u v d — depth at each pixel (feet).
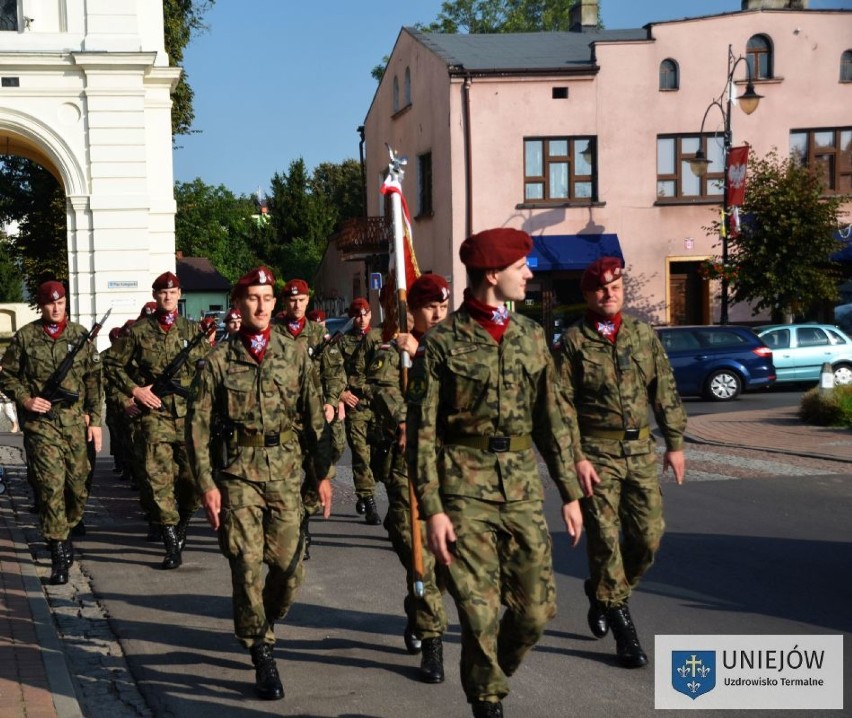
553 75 97.96
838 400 54.19
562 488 14.67
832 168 100.01
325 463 18.30
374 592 24.45
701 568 25.63
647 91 98.58
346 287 150.51
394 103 119.24
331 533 31.50
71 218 83.41
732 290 91.45
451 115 98.48
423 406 14.25
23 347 26.73
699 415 62.18
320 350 31.78
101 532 32.96
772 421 56.90
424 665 18.34
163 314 29.27
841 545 27.89
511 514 14.38
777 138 99.50
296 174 212.23
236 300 18.04
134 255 83.87
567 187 99.55
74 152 82.89
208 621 22.53
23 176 126.72
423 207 110.52
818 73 99.19
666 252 99.55
